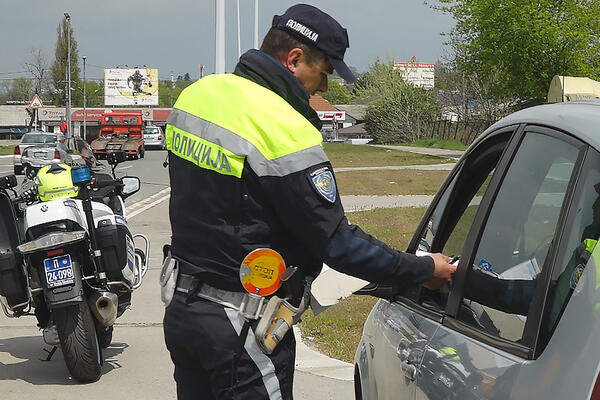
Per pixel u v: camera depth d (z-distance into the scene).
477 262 2.89
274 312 2.95
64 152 7.70
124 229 6.44
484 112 46.75
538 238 2.56
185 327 2.99
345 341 7.53
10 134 104.38
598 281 2.09
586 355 2.01
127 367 6.79
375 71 63.31
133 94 116.81
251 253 2.90
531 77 15.23
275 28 3.07
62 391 6.16
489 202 2.96
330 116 106.62
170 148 3.09
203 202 2.96
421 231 3.78
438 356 2.85
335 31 3.03
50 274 6.05
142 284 10.20
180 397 3.16
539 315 2.31
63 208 6.18
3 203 6.17
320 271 3.10
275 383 2.97
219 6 19.06
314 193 2.83
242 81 2.99
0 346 7.48
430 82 73.94
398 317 3.49
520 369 2.27
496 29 24.14
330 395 5.98
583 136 2.45
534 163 2.74
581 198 2.35
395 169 30.83
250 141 2.88
